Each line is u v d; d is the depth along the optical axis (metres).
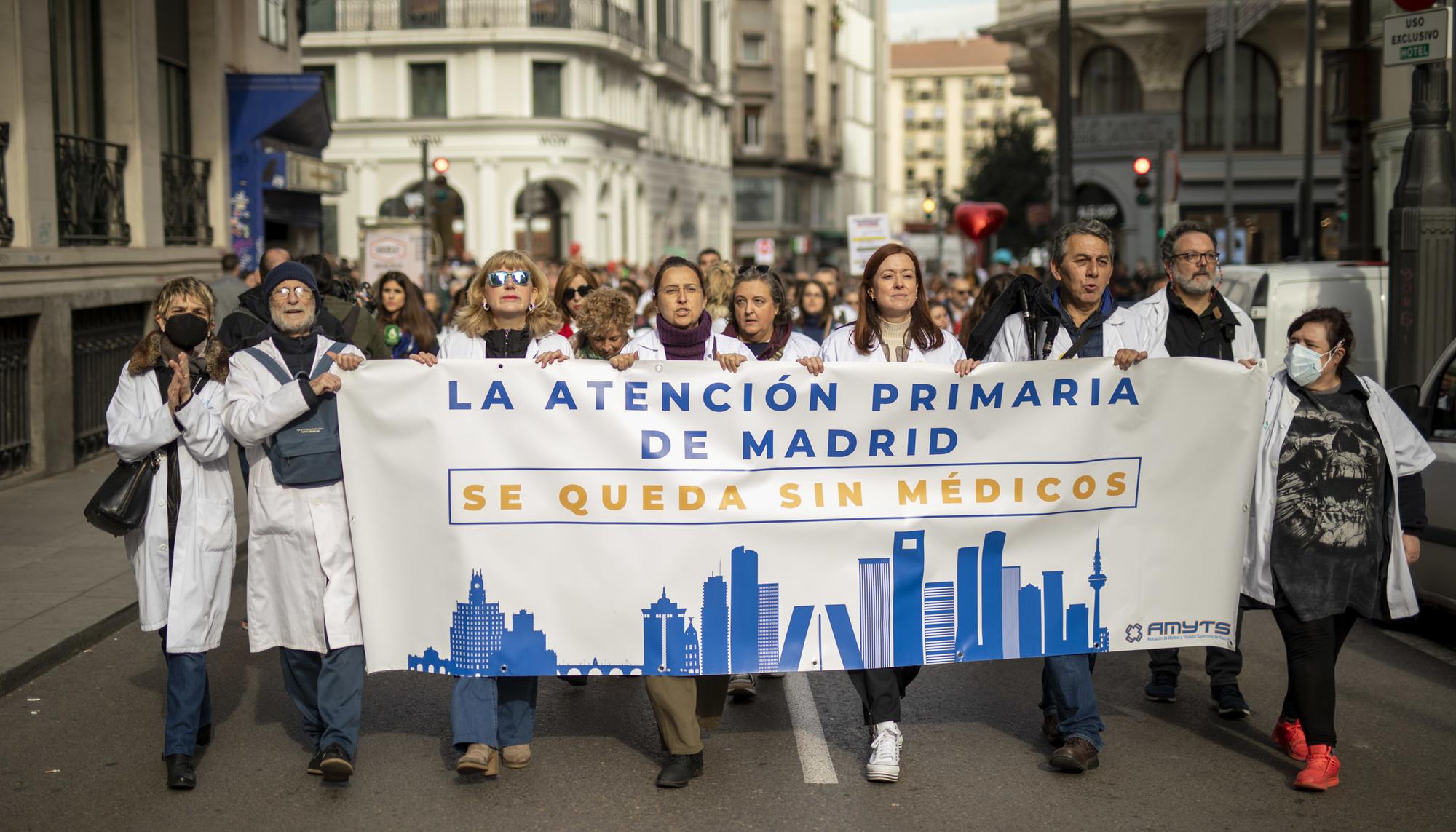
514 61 47.88
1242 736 6.36
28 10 13.58
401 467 5.73
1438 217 10.55
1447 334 10.62
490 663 5.75
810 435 5.89
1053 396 6.02
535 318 6.48
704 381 5.83
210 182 20.12
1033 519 6.03
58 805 5.48
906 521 5.96
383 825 5.26
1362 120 24.92
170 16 19.11
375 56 48.09
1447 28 10.38
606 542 5.82
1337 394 5.77
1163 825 5.25
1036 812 5.38
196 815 5.36
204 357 5.77
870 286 6.21
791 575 5.89
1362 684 7.27
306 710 5.93
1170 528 6.10
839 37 89.00
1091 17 41.56
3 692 7.02
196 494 5.71
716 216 68.62
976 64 145.12
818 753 6.12
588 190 48.97
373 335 9.51
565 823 5.27
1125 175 43.31
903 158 148.00
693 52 63.19
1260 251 43.41
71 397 14.29
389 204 40.03
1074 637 6.05
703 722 6.14
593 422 5.80
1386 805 5.47
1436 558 7.95
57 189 14.62
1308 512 5.66
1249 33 42.31
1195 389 6.06
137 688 7.20
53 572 9.49
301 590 5.67
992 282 9.07
